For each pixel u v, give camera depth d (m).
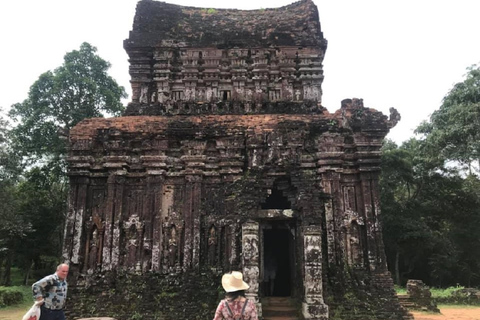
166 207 13.41
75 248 12.80
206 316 11.80
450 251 32.19
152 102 16.31
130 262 12.80
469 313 17.53
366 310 11.80
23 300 20.92
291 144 13.34
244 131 13.73
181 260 12.87
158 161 13.61
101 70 32.38
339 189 13.23
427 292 18.02
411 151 37.03
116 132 13.77
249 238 11.50
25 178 30.89
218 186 13.55
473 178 36.03
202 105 15.70
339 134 13.60
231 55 16.61
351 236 12.89
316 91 16.23
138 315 11.86
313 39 16.70
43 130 29.28
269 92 16.36
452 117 31.03
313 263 11.34
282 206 14.22
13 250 30.25
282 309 11.95
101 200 13.48
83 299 12.25
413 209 33.78
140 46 16.55
